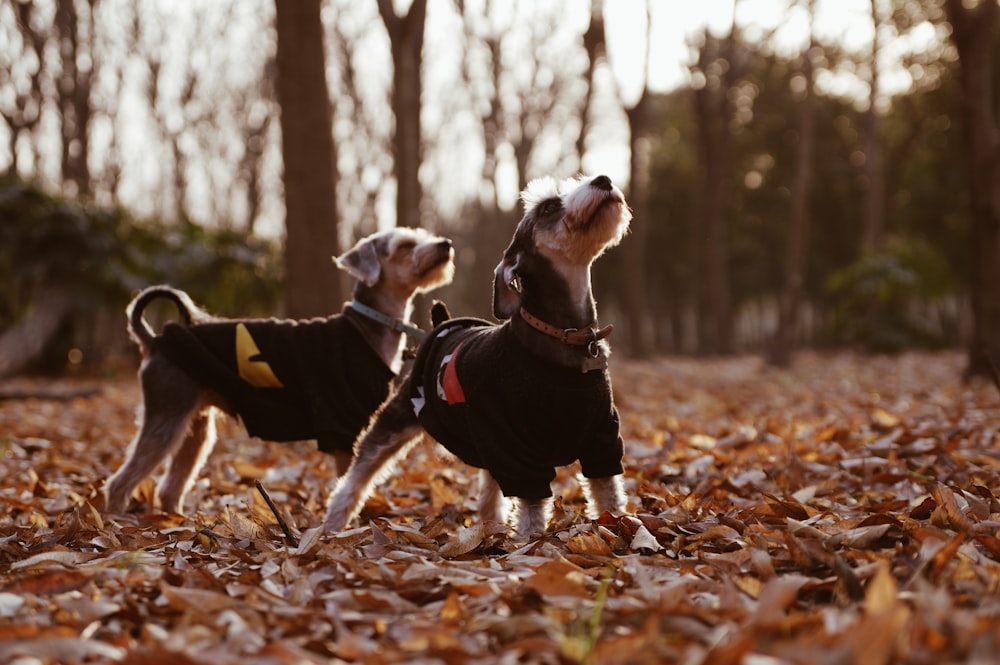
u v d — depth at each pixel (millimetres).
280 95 10539
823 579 3066
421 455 7375
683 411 10336
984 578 2746
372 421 4875
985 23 12680
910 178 39719
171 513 5262
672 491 5301
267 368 5480
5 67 25891
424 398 4453
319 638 2580
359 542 4031
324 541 4020
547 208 4066
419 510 5246
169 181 35719
